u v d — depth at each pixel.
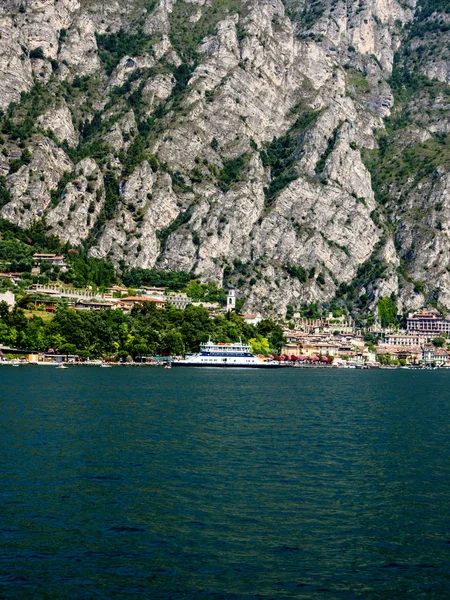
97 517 70.25
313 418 141.12
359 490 81.62
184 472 87.75
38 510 71.88
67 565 58.94
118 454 97.12
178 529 67.44
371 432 123.19
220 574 57.88
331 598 54.22
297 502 76.38
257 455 99.31
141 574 57.56
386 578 57.66
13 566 58.53
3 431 112.88
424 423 136.75
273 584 56.28
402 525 69.69
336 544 64.56
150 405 154.00
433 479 87.06
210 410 148.62
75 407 145.50
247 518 70.88
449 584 56.72
